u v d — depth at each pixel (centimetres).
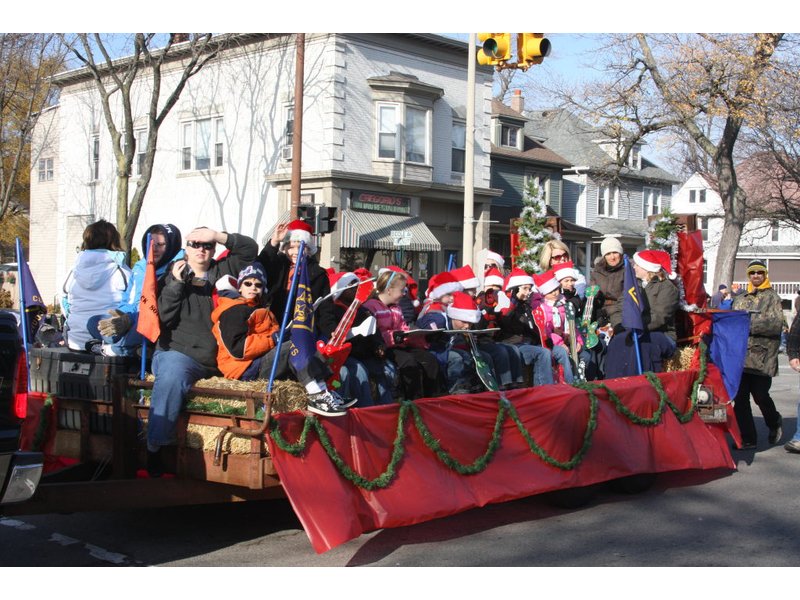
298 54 1891
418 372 723
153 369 599
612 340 895
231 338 596
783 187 3631
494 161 3822
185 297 611
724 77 2588
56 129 3709
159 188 3212
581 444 746
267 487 576
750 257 5738
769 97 2559
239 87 2941
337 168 2723
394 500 604
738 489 838
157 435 579
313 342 584
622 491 817
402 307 817
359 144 2798
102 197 3431
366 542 643
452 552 615
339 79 2714
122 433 602
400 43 2898
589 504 775
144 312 593
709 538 658
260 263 683
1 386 455
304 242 619
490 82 3231
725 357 934
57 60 2762
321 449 575
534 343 883
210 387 575
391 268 736
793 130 2672
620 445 783
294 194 1897
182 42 2859
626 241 4544
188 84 3091
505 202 3856
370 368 691
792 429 1213
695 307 948
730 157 2836
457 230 3222
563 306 901
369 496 595
